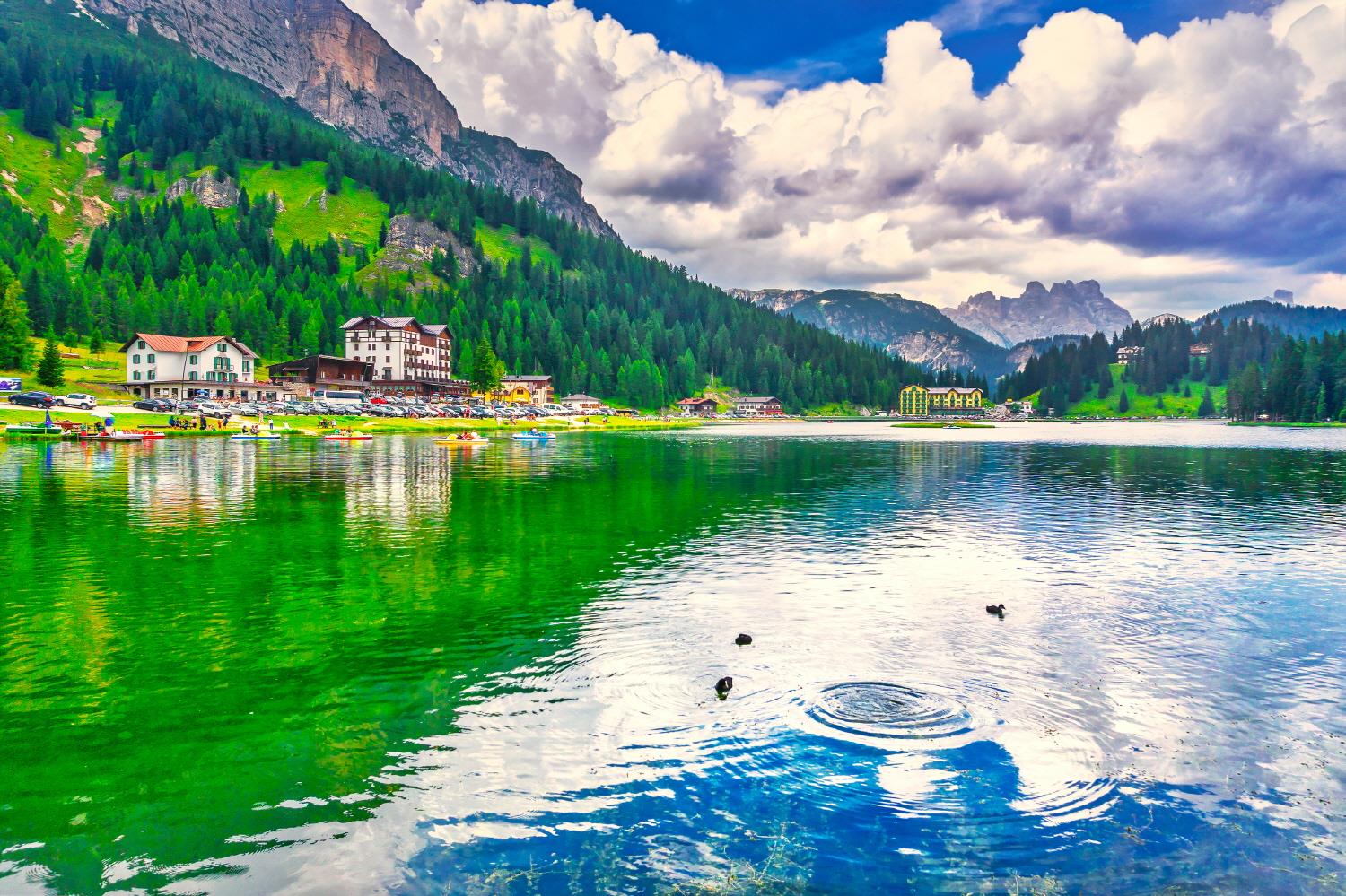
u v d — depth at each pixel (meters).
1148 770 15.41
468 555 35.09
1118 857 12.59
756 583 30.44
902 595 28.83
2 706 18.09
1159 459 99.62
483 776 15.04
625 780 14.88
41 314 188.38
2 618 24.81
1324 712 18.27
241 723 17.31
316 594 28.12
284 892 11.58
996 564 34.38
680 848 12.74
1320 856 12.64
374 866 12.24
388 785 14.71
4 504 47.50
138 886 11.68
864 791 14.49
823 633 23.97
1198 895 11.69
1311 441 151.12
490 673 20.41
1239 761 15.83
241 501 50.09
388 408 158.75
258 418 129.00
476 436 121.19
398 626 24.33
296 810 13.86
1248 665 21.45
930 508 52.62
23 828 13.20
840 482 69.88
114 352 188.00
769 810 13.86
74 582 29.41
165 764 15.45
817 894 11.63
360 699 18.67
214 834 13.09
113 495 51.88
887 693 19.06
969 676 20.36
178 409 127.94
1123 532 43.19
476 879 11.94
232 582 29.67
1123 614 26.41
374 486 59.69
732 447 124.81
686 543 38.88
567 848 12.76
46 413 95.62
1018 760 15.73
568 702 18.48
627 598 27.94
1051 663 21.44
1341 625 25.25
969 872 12.18
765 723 17.33
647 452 107.94
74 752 15.91
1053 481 71.62
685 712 17.92
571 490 60.62
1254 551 37.84
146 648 22.08
